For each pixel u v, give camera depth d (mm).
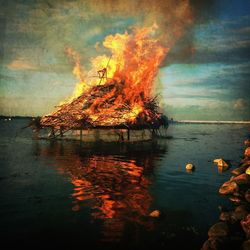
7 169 16859
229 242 7684
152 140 38125
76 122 34781
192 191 12867
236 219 9148
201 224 9086
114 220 9219
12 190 12359
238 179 13547
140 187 13352
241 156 24547
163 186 13656
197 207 10688
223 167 19000
